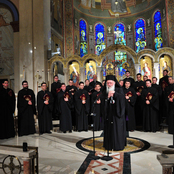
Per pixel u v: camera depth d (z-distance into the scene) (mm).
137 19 21469
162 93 8109
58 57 11727
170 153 2594
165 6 16391
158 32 19094
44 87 7742
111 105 4949
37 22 12023
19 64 12078
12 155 3123
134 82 8922
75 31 18984
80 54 20203
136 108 8469
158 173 3527
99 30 22188
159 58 11234
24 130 7316
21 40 12039
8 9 12508
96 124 7852
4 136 6785
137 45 21375
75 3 19078
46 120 7590
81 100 7809
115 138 4895
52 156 4656
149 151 4887
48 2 12938
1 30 12594
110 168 3809
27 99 7371
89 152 4938
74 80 11914
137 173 3543
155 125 7230
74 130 8203
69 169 3811
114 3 21797
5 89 7090
